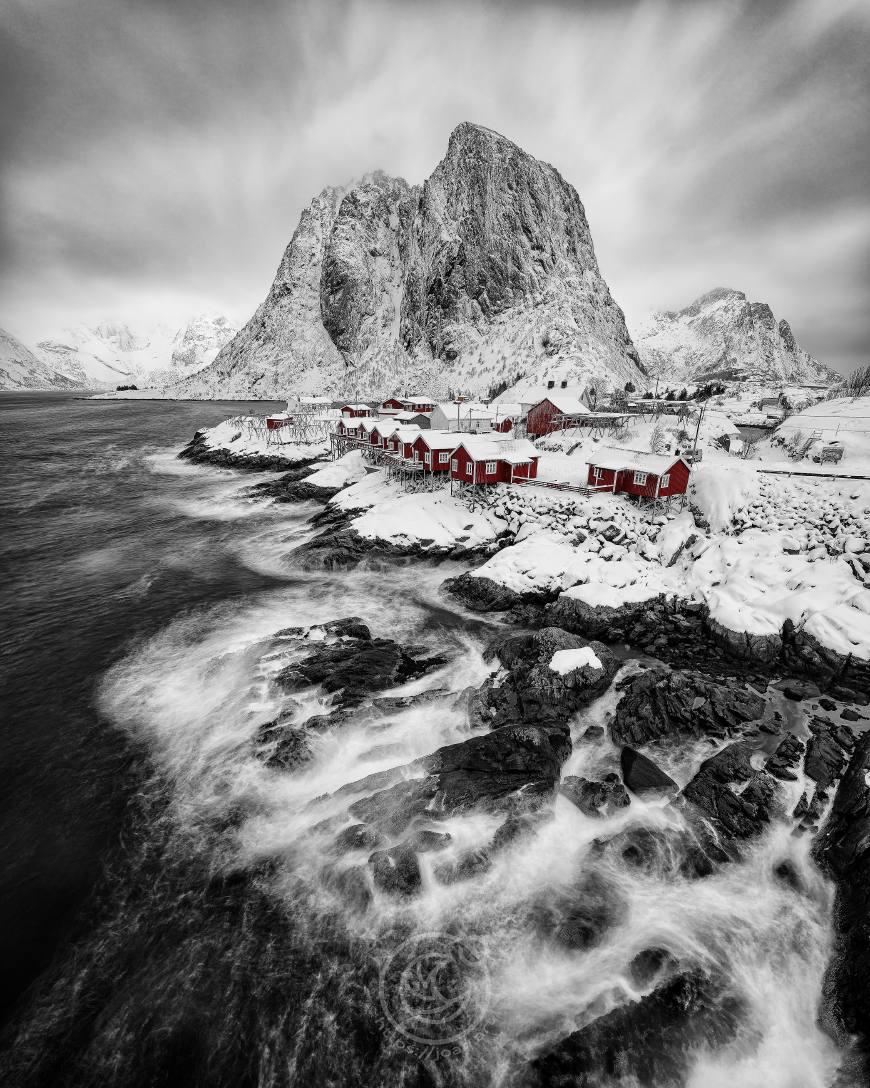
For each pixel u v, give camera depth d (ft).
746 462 142.92
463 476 146.10
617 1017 33.24
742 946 38.32
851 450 138.10
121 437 340.80
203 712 67.87
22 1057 33.86
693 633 87.45
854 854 42.57
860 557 90.74
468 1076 31.53
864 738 57.88
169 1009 36.11
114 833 50.70
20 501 184.75
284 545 138.92
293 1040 34.06
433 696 67.92
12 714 69.21
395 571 120.37
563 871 44.27
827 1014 34.22
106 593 108.27
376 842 45.85
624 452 136.56
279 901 43.04
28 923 42.52
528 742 55.62
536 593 100.27
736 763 54.29
